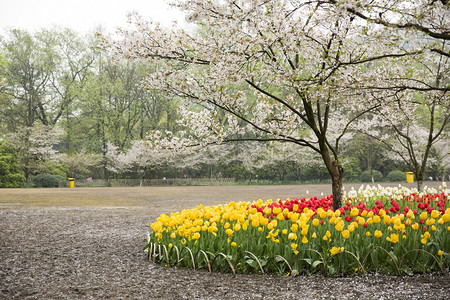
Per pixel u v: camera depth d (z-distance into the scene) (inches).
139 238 318.7
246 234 217.6
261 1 232.8
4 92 1679.4
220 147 1574.8
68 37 1781.5
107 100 1839.3
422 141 1031.0
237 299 164.4
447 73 360.2
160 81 312.7
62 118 1936.5
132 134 1905.8
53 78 1827.0
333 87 255.4
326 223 214.1
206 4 240.4
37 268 222.4
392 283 179.6
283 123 370.0
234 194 897.5
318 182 1651.1
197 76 321.1
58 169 1627.7
